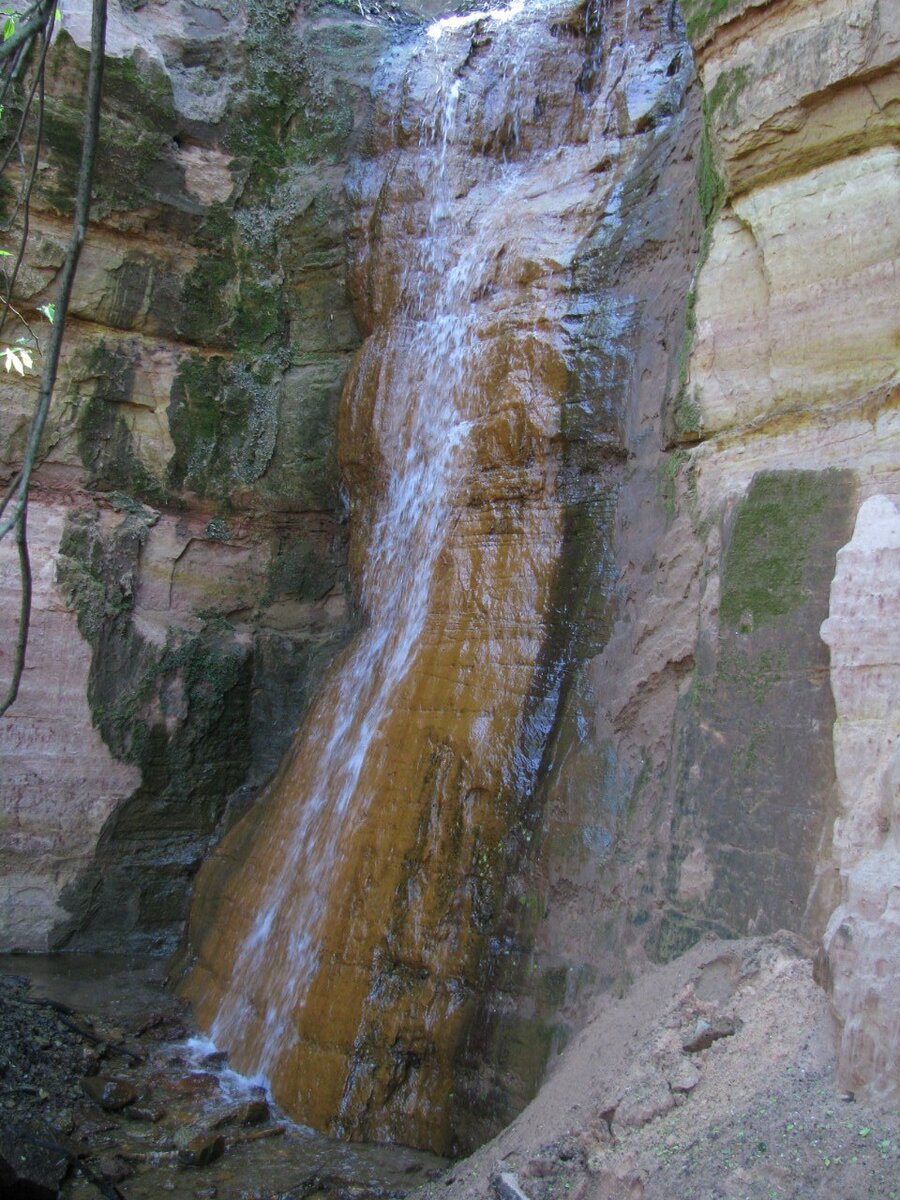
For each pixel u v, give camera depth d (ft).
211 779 29.30
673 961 14.14
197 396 30.27
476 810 18.75
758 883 13.44
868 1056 10.36
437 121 29.55
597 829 16.80
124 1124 17.79
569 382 21.31
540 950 16.62
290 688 30.40
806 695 13.53
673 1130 11.39
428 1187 14.08
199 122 30.25
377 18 34.78
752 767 14.02
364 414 28.48
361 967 18.62
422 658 22.12
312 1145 17.08
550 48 27.94
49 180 27.63
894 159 14.65
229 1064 20.25
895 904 10.77
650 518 18.47
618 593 18.70
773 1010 12.00
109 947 27.48
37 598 27.37
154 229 29.53
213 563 30.63
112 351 29.01
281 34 32.22
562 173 25.36
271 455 31.14
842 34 14.84
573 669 18.88
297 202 31.48
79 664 27.81
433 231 28.12
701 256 17.70
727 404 16.78
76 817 27.53
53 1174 15.61
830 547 13.85
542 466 21.44
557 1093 13.78
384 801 20.33
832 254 15.16
